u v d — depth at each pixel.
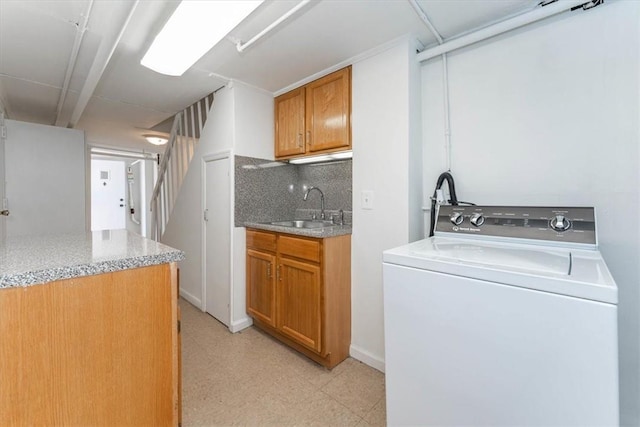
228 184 2.59
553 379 0.87
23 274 0.80
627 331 1.37
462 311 1.04
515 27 1.60
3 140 2.85
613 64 1.40
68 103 3.04
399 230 1.89
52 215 3.14
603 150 1.42
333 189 2.70
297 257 2.14
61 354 0.88
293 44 1.93
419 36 1.86
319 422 1.52
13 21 1.71
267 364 2.04
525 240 1.38
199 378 1.88
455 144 1.89
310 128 2.42
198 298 3.08
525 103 1.64
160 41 1.61
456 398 1.05
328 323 1.98
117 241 1.39
